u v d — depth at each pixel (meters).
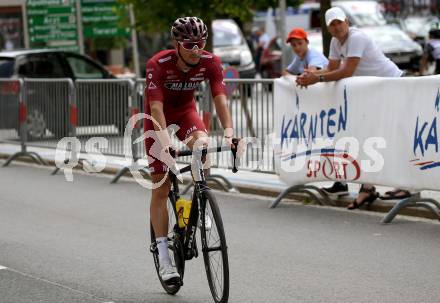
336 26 15.83
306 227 15.18
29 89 24.36
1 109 25.50
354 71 15.84
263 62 53.72
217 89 10.83
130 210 17.41
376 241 13.88
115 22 35.59
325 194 17.17
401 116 14.80
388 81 14.99
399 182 14.94
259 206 17.39
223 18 49.22
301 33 18.11
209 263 10.34
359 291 11.02
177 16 27.70
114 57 55.94
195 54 10.39
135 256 13.36
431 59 25.67
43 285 11.73
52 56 30.12
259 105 18.17
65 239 14.68
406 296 10.73
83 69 30.78
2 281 11.97
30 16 34.25
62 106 23.34
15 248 14.03
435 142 14.26
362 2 48.84
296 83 16.36
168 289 11.16
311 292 11.05
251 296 10.95
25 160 25.50
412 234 14.27
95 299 11.00
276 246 13.79
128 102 21.28
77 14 34.16
